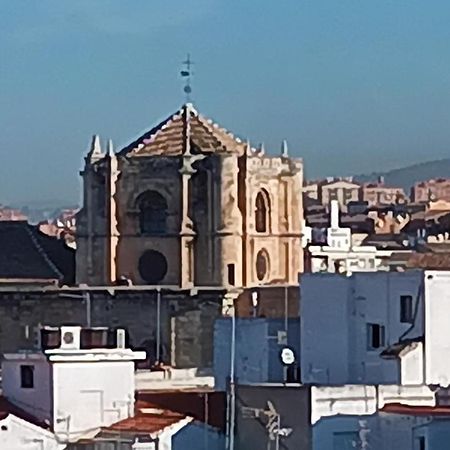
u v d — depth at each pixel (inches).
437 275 6087.6
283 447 5620.1
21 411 5905.5
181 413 5959.6
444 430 5487.2
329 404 5595.5
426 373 6048.2
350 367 6353.3
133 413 5925.2
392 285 6215.6
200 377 7755.9
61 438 5777.6
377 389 5674.2
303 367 6540.4
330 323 6446.9
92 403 5871.1
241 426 5772.6
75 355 5861.2
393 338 6195.9
